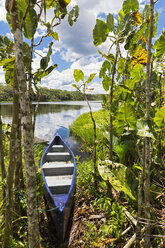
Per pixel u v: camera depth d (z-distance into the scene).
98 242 2.17
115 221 2.17
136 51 1.80
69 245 2.29
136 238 1.72
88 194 3.23
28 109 1.29
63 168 3.89
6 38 1.59
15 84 1.58
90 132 7.23
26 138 1.30
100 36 2.33
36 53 1.62
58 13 1.79
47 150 5.07
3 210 2.28
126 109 1.55
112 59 2.35
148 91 1.41
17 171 2.23
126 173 2.25
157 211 2.13
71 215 2.85
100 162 2.52
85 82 2.74
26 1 1.51
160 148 2.87
